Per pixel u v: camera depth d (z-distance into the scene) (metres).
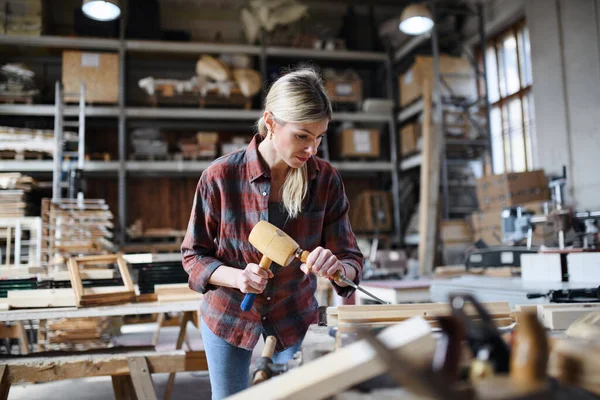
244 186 1.44
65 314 2.28
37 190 6.59
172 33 7.64
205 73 6.94
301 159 1.30
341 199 1.58
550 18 6.52
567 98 6.31
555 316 1.32
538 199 5.57
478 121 7.17
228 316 1.46
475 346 0.69
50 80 7.54
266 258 1.28
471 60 7.36
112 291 2.49
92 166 6.47
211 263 1.41
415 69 6.96
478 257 3.43
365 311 1.21
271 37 7.41
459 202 7.13
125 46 6.87
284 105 1.25
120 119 6.65
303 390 0.67
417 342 0.69
